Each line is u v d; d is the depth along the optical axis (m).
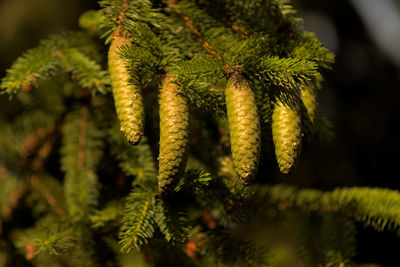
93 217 1.28
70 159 1.39
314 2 3.40
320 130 1.33
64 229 1.30
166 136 1.16
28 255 1.30
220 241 1.28
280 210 1.32
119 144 1.36
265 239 1.78
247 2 1.27
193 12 1.29
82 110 1.42
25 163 1.44
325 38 3.38
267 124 1.25
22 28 2.58
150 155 1.32
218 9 1.29
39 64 1.30
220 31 1.28
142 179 1.30
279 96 1.18
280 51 1.23
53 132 1.45
